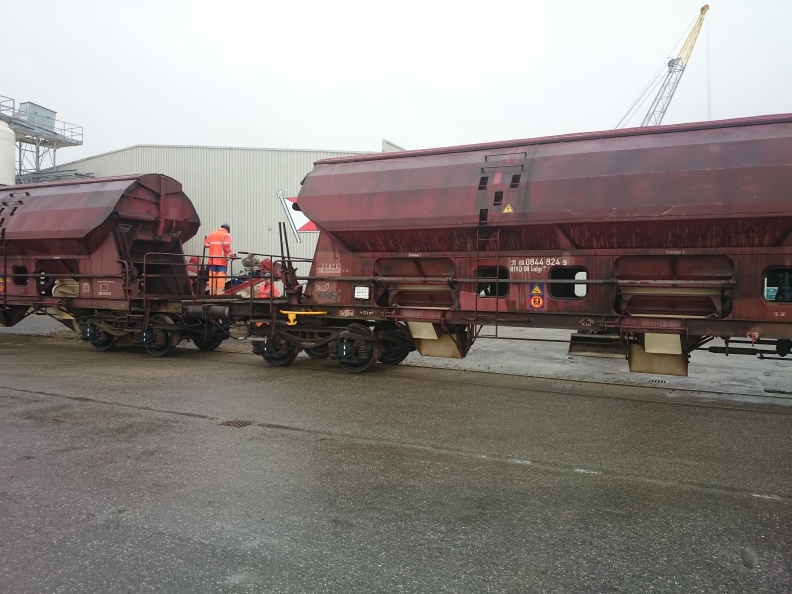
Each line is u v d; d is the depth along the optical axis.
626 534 3.65
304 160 26.38
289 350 10.05
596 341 7.76
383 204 8.69
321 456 5.16
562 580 3.10
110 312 12.08
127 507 4.00
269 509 4.00
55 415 6.48
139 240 12.01
